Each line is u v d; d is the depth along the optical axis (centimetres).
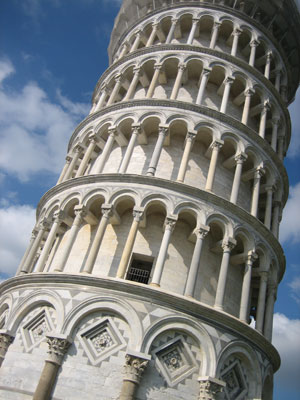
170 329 1958
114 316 1983
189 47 3169
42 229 2614
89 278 2041
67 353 1911
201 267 2367
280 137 3353
